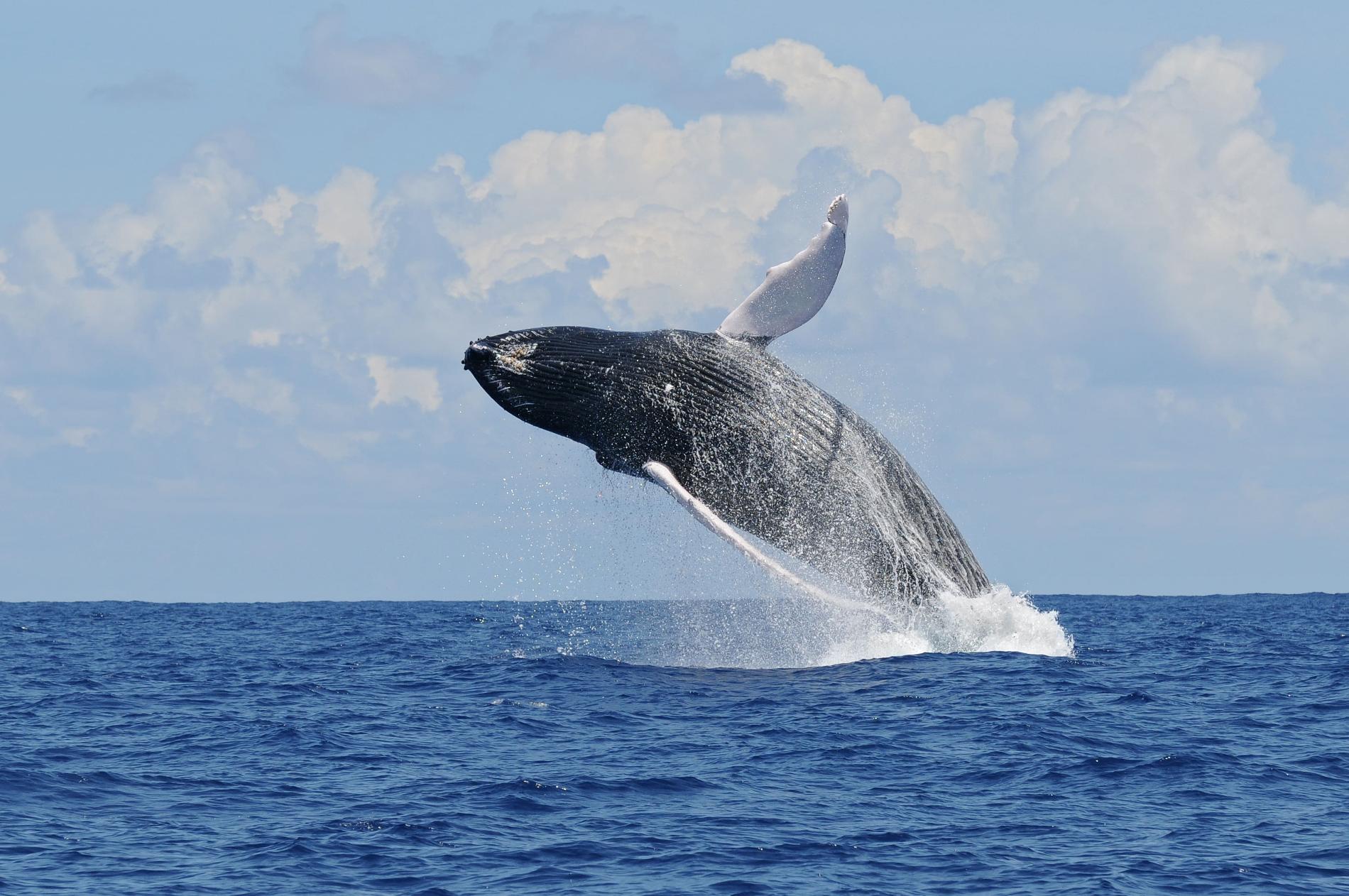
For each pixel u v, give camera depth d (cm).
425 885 6081
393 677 13825
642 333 9319
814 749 8600
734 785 7775
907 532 9550
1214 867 6209
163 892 5991
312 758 8869
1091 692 10806
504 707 10562
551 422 9362
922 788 7688
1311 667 14262
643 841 6700
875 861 6369
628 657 13562
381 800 7581
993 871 6200
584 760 8431
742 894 5928
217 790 7925
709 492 9394
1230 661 15012
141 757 8962
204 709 11481
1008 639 11938
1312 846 6538
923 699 10112
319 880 6150
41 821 7194
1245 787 7731
